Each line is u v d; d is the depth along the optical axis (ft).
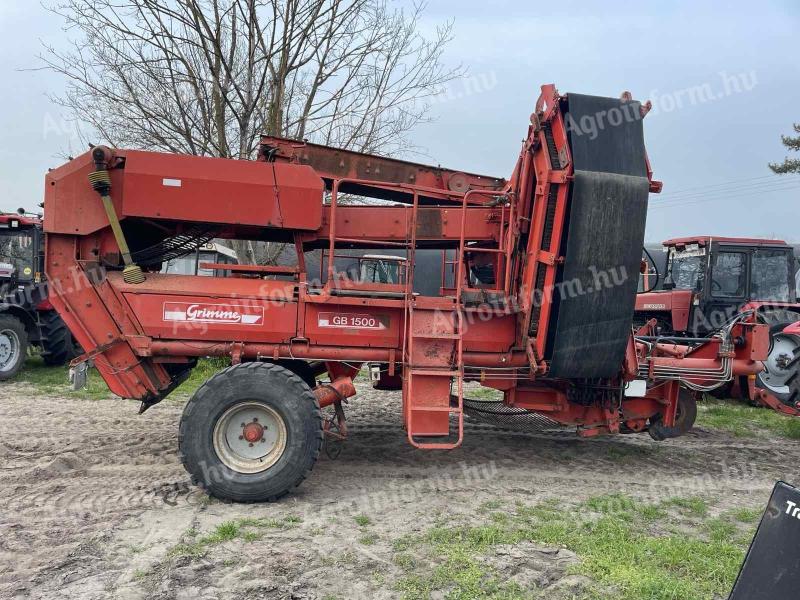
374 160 18.10
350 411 24.71
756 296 34.37
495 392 29.37
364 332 15.89
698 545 12.39
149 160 15.15
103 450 18.13
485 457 18.83
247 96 30.30
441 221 17.43
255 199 15.48
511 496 15.37
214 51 29.45
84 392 27.14
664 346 20.79
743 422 25.43
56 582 10.36
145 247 17.54
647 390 18.33
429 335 15.34
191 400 14.15
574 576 11.02
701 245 34.73
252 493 14.07
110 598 9.89
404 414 15.85
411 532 12.84
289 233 17.34
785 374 29.37
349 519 13.46
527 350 16.01
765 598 6.93
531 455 19.31
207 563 11.15
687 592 10.40
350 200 29.81
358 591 10.34
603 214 14.94
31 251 32.94
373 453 18.80
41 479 15.56
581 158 14.84
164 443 18.90
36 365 35.53
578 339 15.57
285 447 14.24
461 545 12.16
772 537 7.08
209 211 15.31
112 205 14.90
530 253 16.10
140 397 15.74
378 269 27.99
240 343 15.64
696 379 18.49
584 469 18.06
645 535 13.14
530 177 16.47
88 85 29.99
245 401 14.21
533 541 12.47
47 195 15.05
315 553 11.68
